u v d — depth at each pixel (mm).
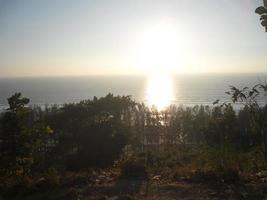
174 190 9141
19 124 10109
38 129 10477
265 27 4582
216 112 12234
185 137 43750
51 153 21703
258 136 10977
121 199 8469
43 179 10156
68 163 17703
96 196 8875
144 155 15727
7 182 10156
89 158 17469
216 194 8586
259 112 10617
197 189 9086
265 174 9992
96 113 23703
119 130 20391
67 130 23047
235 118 11766
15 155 10086
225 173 9938
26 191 9680
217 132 11695
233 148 11117
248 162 10797
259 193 8469
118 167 12656
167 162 13969
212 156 11039
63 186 10016
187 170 10852
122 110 26094
